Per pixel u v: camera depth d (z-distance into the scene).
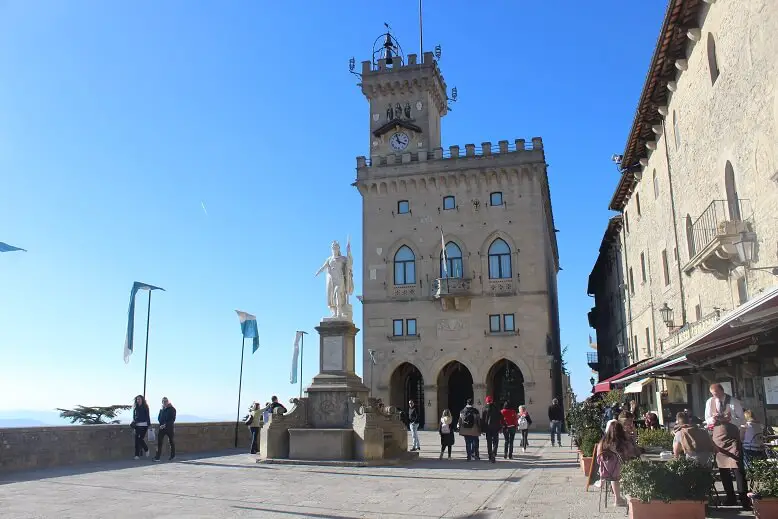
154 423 28.47
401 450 27.64
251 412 29.80
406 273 58.66
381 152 63.84
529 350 54.97
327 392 26.31
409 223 59.19
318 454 24.97
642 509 11.73
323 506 15.15
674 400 38.12
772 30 19.94
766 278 21.27
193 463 25.11
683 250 32.72
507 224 57.31
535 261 56.28
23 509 14.47
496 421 26.11
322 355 27.23
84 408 71.75
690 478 11.65
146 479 20.03
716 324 17.00
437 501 15.95
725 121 24.81
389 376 57.00
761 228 21.69
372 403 26.94
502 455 29.56
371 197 60.34
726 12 24.00
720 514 12.91
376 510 14.64
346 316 27.78
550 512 13.88
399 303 58.00
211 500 15.96
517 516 13.45
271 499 16.16
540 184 57.53
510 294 56.16
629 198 50.62
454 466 24.36
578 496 16.23
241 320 42.84
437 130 69.25
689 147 30.30
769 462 12.48
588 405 23.83
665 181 36.19
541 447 34.97
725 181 25.28
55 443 23.50
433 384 56.03
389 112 65.00
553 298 69.62
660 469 11.80
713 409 14.93
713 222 26.25
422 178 59.03
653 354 42.50
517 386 58.59
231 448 33.66
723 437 14.02
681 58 30.22
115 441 26.66
